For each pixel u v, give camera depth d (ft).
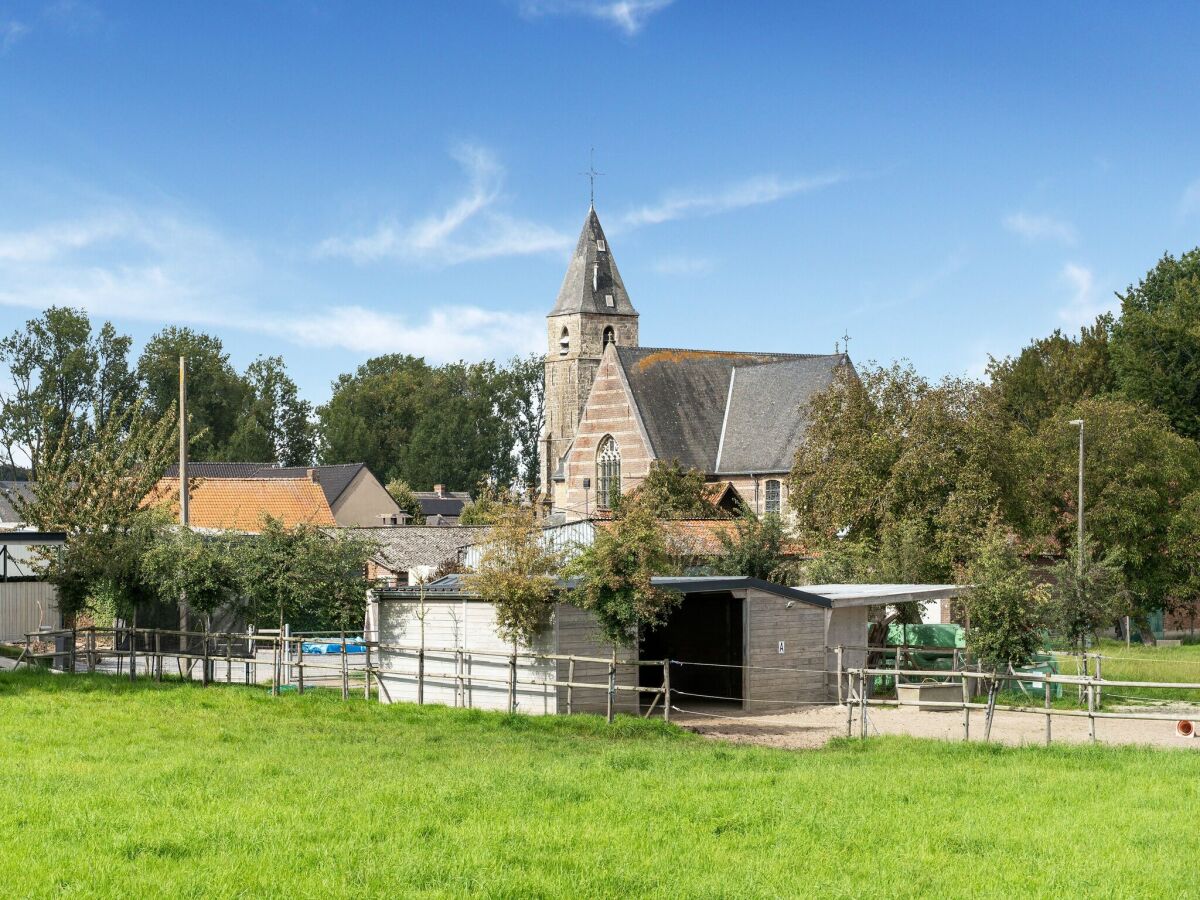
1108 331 297.53
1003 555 93.71
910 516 156.15
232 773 59.77
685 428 291.17
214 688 105.09
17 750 69.10
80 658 129.08
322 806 50.96
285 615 110.83
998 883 41.88
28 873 39.86
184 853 43.27
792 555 155.22
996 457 163.22
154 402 416.87
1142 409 219.41
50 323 392.88
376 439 512.22
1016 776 63.72
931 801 55.88
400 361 560.20
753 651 106.32
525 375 531.50
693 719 99.45
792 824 50.14
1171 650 176.86
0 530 154.61
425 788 55.77
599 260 386.32
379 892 38.88
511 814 50.55
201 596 108.17
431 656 103.35
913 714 103.60
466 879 40.27
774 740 86.63
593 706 97.40
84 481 157.17
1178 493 209.77
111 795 52.75
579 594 92.63
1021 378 282.77
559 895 39.19
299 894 38.50
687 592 99.86
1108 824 50.78
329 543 108.47
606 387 295.69
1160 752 74.74
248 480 269.44
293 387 492.54
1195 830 49.32
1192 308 255.09
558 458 382.01
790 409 282.15
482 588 95.66
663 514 174.60
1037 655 115.24
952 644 132.16
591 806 52.60
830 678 112.27
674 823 49.62
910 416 163.22
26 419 368.27
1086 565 112.57
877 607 128.98
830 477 165.37
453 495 465.47
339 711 92.22
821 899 39.60
